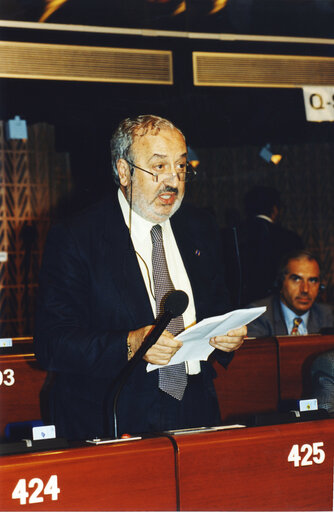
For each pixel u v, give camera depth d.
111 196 2.00
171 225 2.01
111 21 5.64
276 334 3.60
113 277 1.86
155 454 1.35
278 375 3.20
